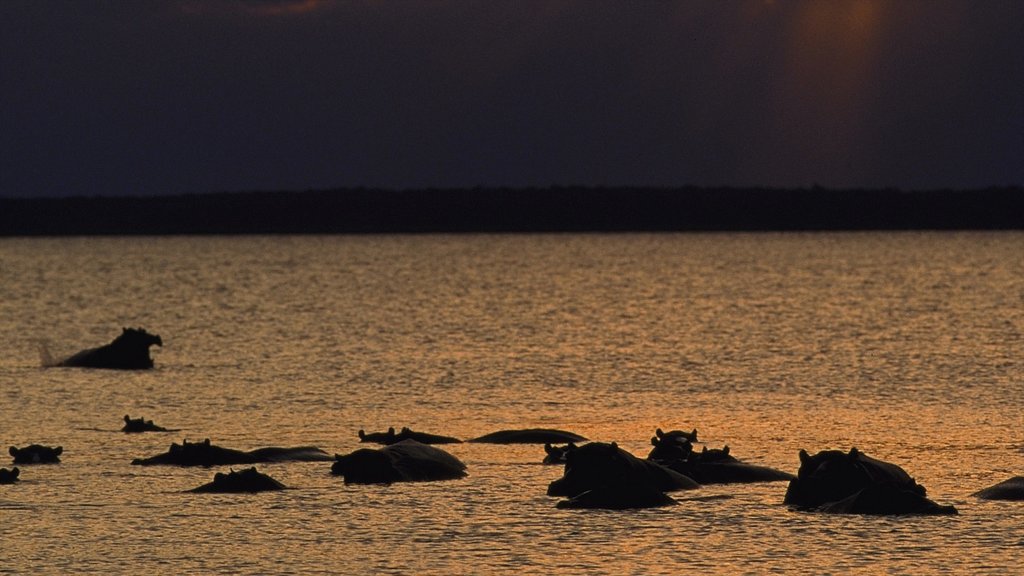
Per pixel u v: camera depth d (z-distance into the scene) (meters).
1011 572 81.44
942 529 90.94
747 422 138.38
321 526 92.62
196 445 114.88
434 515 95.44
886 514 94.75
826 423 137.00
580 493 100.50
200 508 97.81
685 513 95.69
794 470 111.31
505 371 187.50
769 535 89.69
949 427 133.88
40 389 166.75
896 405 151.00
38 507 98.19
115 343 193.25
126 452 120.88
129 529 91.88
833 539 88.56
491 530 91.25
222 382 174.75
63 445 124.88
